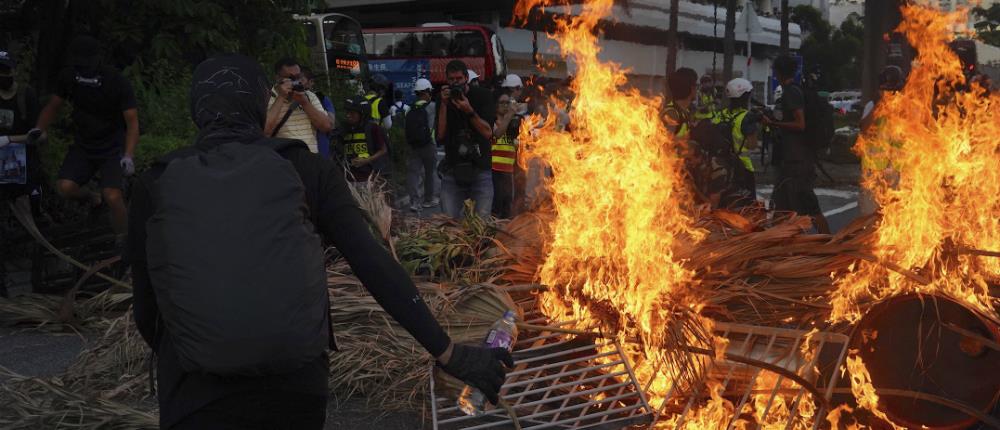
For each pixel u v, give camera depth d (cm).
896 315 372
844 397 380
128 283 609
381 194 507
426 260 500
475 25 3061
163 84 1076
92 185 773
